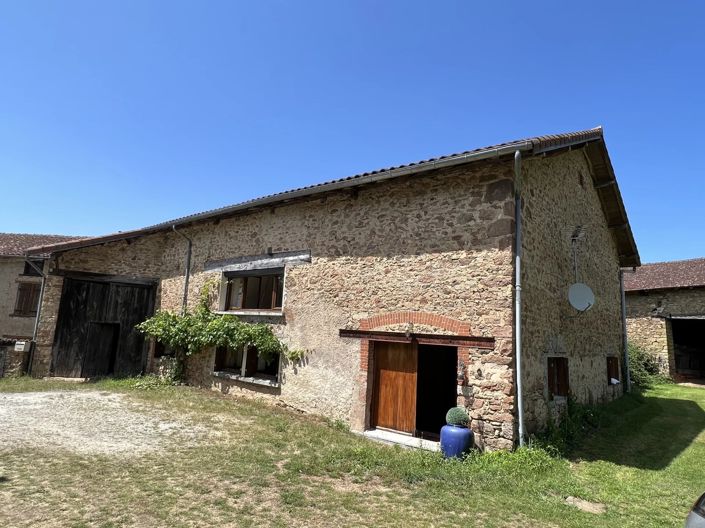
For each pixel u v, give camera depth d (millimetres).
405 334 7070
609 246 12477
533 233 7094
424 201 7309
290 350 8812
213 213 10648
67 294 11953
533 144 5996
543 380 6980
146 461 5207
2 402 8273
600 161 10359
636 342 18391
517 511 4348
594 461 6320
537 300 7016
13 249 16625
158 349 12445
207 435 6473
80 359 11945
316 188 8234
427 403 9836
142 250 12945
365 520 3979
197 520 3768
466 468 5500
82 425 6742
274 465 5293
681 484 5453
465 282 6613
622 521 4293
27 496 4059
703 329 20609
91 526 3557
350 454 5867
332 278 8352
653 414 10164
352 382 7668
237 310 10305
